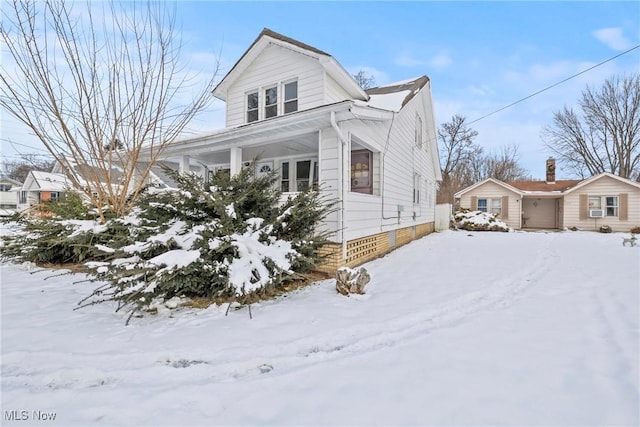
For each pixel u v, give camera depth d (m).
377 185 7.68
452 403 1.93
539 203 19.67
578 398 1.98
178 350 2.60
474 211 18.03
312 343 2.79
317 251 5.32
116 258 3.74
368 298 4.11
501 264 6.52
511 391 2.05
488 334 2.97
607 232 15.26
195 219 4.15
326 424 1.75
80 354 2.51
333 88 8.03
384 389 2.08
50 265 6.16
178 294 3.85
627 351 2.59
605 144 21.33
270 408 1.89
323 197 5.28
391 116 6.44
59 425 1.73
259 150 7.92
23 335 2.85
